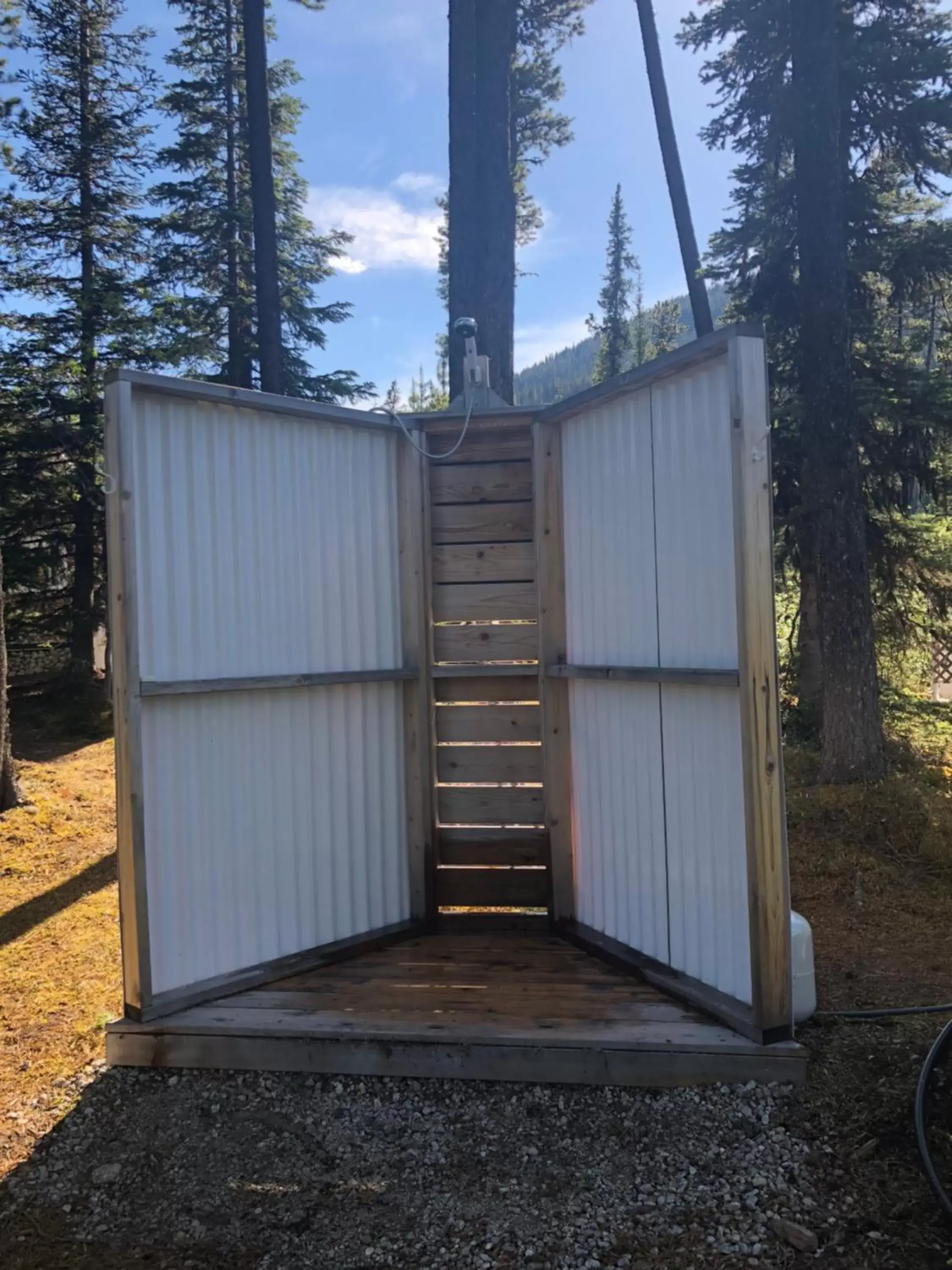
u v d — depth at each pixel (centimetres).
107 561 290
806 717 786
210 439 315
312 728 349
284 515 339
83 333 1204
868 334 756
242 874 322
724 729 278
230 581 320
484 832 387
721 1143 234
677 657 300
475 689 389
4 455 1168
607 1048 263
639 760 324
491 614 387
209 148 1275
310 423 348
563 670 360
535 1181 227
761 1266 191
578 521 357
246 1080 277
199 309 1256
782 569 823
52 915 452
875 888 455
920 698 985
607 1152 236
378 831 373
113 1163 241
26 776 760
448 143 594
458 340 575
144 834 290
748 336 257
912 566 774
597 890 356
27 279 1225
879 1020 301
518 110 1438
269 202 729
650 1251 199
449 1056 271
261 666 329
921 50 718
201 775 310
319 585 351
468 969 334
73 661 1169
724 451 275
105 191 1267
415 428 377
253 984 318
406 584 380
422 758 381
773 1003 259
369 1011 293
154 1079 280
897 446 746
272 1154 243
